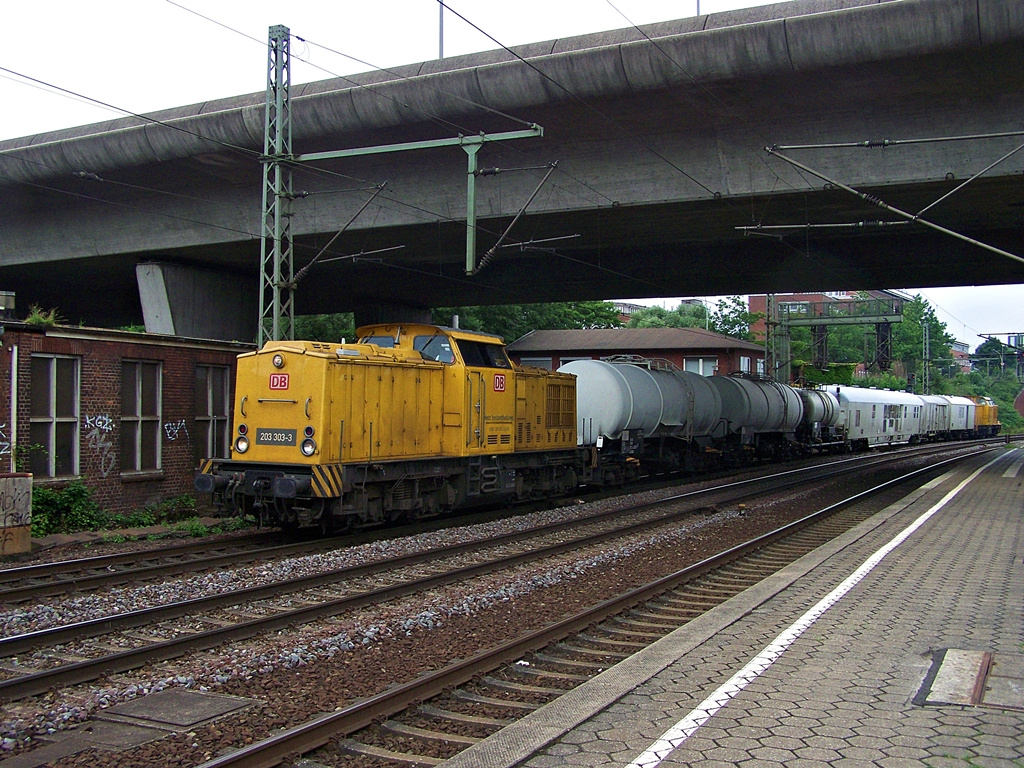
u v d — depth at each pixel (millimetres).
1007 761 5059
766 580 10602
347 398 14664
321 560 12695
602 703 6137
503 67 19172
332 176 23531
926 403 60219
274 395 14703
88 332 16422
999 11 15688
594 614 9430
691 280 33031
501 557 13422
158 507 17906
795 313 49812
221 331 30156
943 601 9438
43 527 15180
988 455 44750
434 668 7727
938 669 6902
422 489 16625
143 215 26328
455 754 5758
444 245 26859
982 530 15039
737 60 17562
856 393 48250
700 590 11328
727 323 67375
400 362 15969
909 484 26828
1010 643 7715
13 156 24250
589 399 24781
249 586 11102
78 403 16469
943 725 5668
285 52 18984
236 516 15391
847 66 17297
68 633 8461
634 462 26562
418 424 16438
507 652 7914
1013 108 17828
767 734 5520
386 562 12258
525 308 63188
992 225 24266
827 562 11992
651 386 26562
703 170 20500
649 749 5297
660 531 16469
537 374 20156
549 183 21797
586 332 57281
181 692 6891
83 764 5535
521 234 25234
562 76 18844
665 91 18703
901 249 27344
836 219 23500
